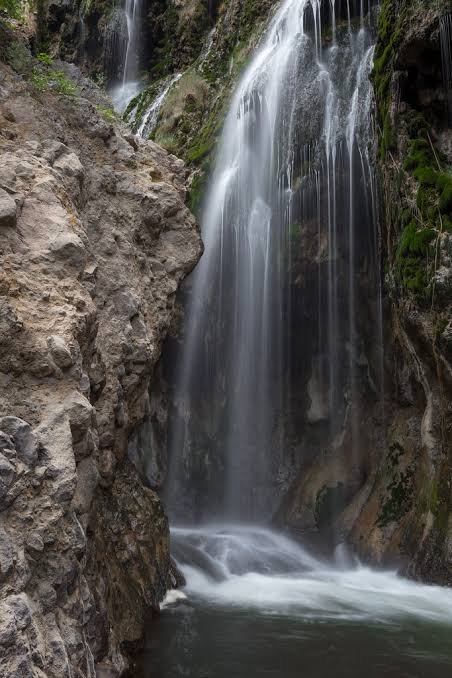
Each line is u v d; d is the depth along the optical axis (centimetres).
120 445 766
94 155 862
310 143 1299
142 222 880
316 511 1216
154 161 1005
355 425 1260
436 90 1029
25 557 381
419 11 1014
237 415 1378
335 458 1270
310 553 1118
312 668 623
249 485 1361
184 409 1346
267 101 1405
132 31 2134
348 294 1247
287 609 816
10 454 391
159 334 862
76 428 474
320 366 1312
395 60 1053
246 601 845
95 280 610
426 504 981
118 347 744
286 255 1299
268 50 1548
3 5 862
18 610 350
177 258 921
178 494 1327
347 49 1341
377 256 1192
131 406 796
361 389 1259
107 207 830
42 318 507
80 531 438
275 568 1023
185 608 796
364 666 631
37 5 2334
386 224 1105
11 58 827
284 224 1308
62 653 377
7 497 380
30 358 468
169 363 1330
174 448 1333
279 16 1576
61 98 860
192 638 689
